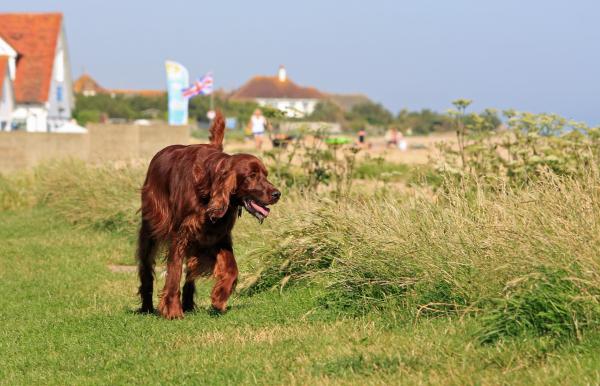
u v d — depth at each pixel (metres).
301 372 7.27
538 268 8.03
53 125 66.06
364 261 9.91
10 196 25.34
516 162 13.09
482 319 8.02
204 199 9.73
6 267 14.74
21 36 66.88
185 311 10.55
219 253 10.05
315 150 16.39
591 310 7.39
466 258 9.13
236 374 7.36
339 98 170.75
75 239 18.16
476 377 6.68
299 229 11.61
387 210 10.95
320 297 10.17
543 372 6.61
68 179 23.44
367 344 8.18
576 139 13.38
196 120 106.25
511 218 9.16
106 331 9.42
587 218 8.41
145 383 7.37
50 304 11.50
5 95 60.69
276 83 137.12
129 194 19.19
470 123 14.77
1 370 8.07
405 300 9.34
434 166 13.20
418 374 6.91
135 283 13.10
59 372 7.89
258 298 11.16
